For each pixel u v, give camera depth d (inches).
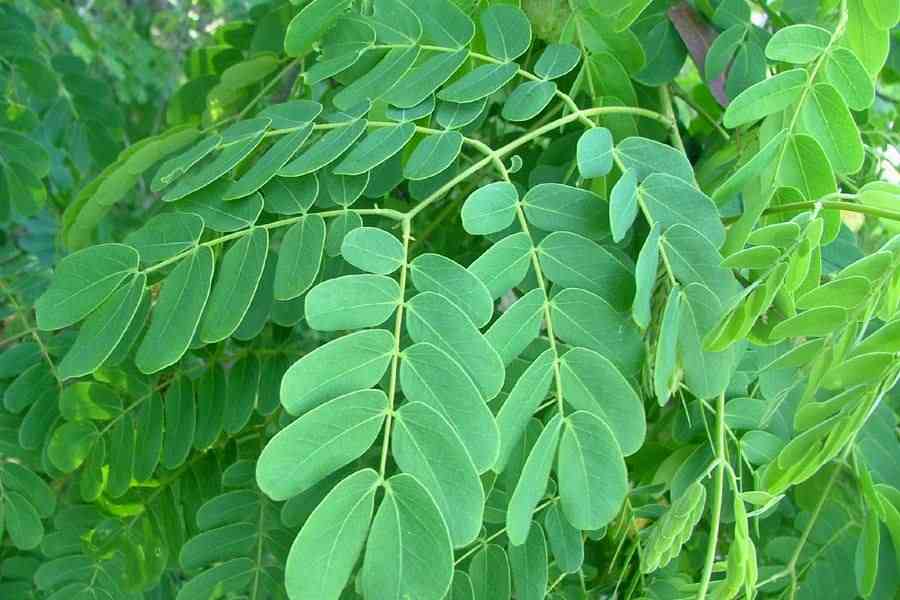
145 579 13.6
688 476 12.0
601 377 10.2
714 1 13.5
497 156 11.1
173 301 10.5
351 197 10.9
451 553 8.8
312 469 9.1
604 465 9.9
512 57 11.8
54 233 21.9
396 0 12.2
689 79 17.1
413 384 9.6
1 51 18.3
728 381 10.5
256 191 11.0
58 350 14.4
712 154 13.9
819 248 11.0
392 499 9.0
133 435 12.9
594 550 13.2
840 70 11.3
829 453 10.4
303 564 8.8
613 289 10.5
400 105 11.3
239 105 15.1
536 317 10.4
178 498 13.5
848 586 12.4
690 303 10.5
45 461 13.4
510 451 10.0
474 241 13.6
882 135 15.4
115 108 19.6
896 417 12.6
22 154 17.1
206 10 39.0
